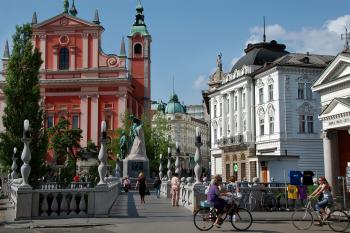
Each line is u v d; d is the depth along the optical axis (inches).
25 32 1651.1
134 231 599.8
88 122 3029.0
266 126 2277.3
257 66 2458.2
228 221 706.2
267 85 2272.4
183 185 1035.9
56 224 667.4
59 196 745.0
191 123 5866.1
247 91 2428.6
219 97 2807.6
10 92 1593.3
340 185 1085.8
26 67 1619.1
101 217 751.7
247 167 2373.3
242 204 903.7
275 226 675.4
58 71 3058.6
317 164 2171.5
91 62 3068.4
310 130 2197.3
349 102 1031.0
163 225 665.0
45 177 1660.9
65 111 3036.4
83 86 3046.3
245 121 2450.8
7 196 1453.0
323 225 657.6
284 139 2146.9
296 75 2193.7
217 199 621.9
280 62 2182.6
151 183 1855.3
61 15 3085.6
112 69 3056.1
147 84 3511.3
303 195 900.6
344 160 1114.1
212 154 2888.8
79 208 749.9
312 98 2206.0
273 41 2551.7
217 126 2839.6
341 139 1126.4
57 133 2438.5
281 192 927.7
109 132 3009.4
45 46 3090.6
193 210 846.5
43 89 3041.3
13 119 1576.0
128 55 3526.1
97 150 2486.5
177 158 1208.2
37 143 1556.3
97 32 3083.2
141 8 3575.3
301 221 665.6
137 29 3550.7
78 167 2325.3
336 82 1130.7
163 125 2960.1
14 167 1397.6
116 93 3038.9
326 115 1100.5
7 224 673.0
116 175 1893.5
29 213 722.8
